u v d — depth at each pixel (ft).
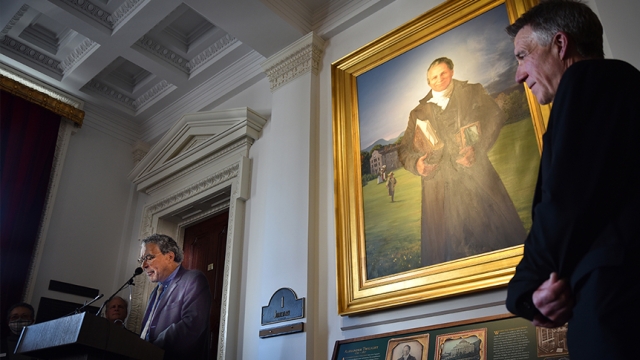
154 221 22.34
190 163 21.25
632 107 3.86
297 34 18.22
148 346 12.43
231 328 16.60
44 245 20.95
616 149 3.74
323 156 16.46
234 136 19.62
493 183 12.24
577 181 3.71
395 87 15.33
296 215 15.72
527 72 5.30
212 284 19.80
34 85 22.48
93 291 21.68
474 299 11.46
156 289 16.63
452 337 11.10
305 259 14.84
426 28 15.20
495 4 13.97
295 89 18.01
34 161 21.45
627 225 3.57
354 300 13.43
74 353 11.22
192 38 21.68
